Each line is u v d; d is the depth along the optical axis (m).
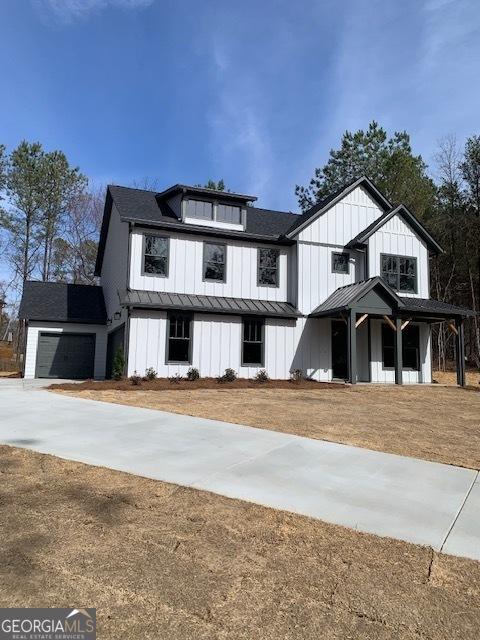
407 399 13.66
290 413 10.27
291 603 3.04
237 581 3.29
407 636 2.73
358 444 7.57
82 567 3.38
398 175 29.22
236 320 17.62
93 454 6.40
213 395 13.02
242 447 7.06
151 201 19.19
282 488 5.31
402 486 5.58
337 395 13.99
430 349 20.33
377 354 19.31
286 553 3.76
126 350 15.92
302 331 18.59
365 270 19.42
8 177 29.75
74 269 33.94
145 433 7.84
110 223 21.77
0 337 42.56
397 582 3.38
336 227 19.50
